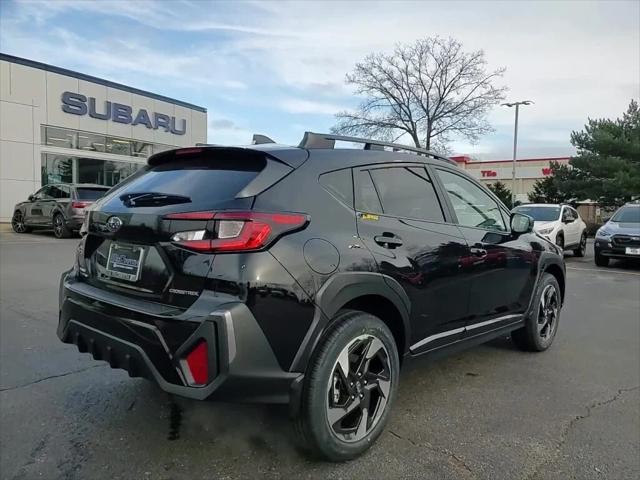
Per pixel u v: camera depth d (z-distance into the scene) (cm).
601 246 1252
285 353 261
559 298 532
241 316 246
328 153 316
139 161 2581
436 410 358
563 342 543
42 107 2164
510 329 454
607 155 3303
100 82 2377
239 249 253
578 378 429
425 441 313
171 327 255
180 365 253
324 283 274
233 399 251
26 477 266
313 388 269
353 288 288
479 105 4172
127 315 273
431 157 402
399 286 317
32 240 1462
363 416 294
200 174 304
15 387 383
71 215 1477
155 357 261
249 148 298
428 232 353
